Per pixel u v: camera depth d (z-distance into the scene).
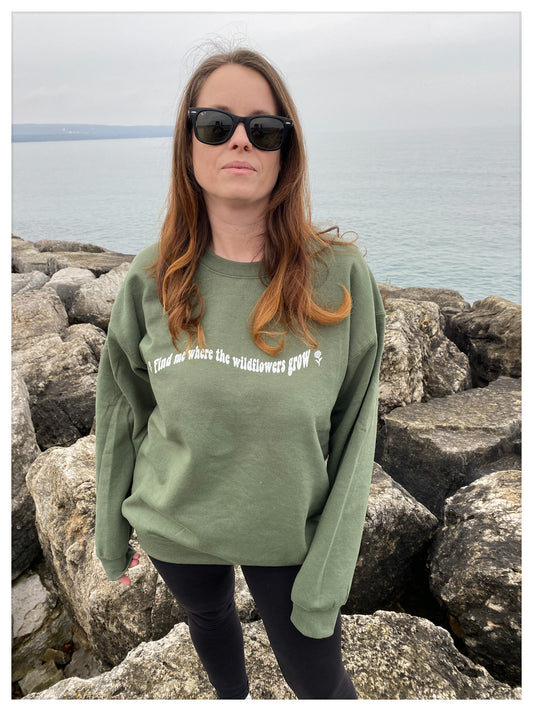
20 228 41.03
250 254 1.30
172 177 1.35
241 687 1.61
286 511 1.20
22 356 4.26
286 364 1.19
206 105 1.24
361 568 2.49
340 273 1.28
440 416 3.50
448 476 3.16
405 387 3.96
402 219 41.50
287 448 1.17
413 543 2.62
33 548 3.16
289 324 1.22
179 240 1.33
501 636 2.11
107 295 5.98
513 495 2.53
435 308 4.68
